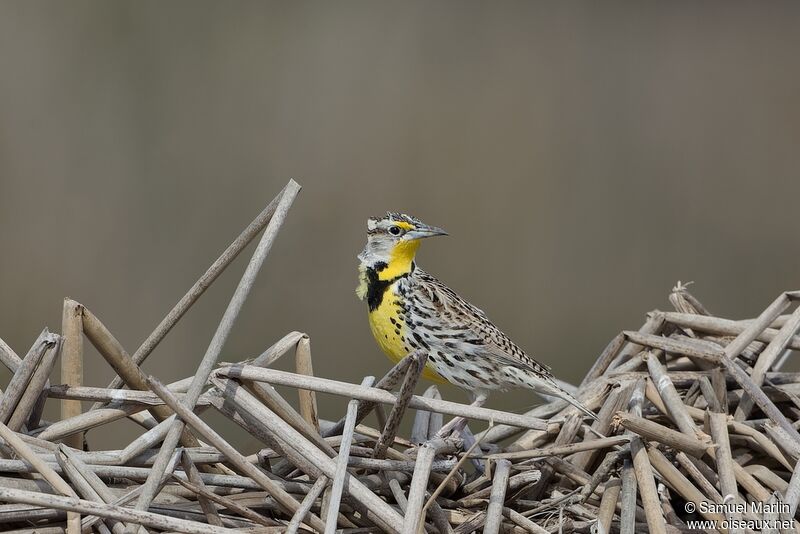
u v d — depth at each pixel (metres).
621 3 16.84
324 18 15.27
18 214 12.89
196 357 12.27
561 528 4.84
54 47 13.83
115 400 5.10
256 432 4.97
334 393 4.91
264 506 4.92
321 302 12.82
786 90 15.94
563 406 6.50
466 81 15.15
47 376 4.96
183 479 4.70
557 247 14.10
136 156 13.73
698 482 5.15
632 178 14.86
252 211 13.58
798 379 6.10
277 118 14.12
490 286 13.84
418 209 14.03
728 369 5.81
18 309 12.24
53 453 4.81
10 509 4.56
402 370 4.90
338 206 13.77
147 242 13.10
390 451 5.12
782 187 14.89
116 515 4.33
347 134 14.41
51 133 13.38
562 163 14.80
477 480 5.21
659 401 5.69
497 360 6.63
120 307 12.43
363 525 4.87
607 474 5.15
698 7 17.00
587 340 13.16
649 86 15.85
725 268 14.16
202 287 5.49
